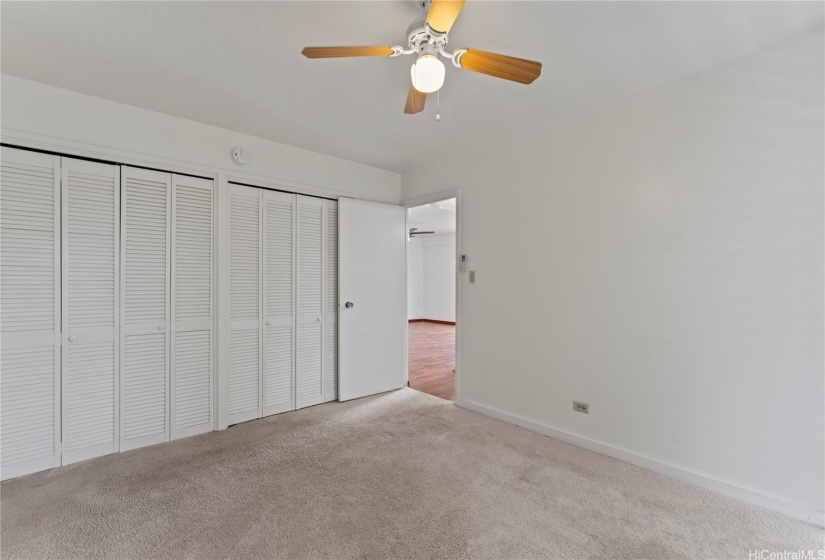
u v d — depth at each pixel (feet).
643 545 5.33
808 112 5.77
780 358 6.07
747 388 6.38
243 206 9.84
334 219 11.70
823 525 5.67
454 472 7.34
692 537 5.49
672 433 7.20
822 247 5.70
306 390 11.09
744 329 6.41
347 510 6.12
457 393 11.21
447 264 31.96
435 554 5.17
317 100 7.86
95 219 7.84
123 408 8.20
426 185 12.27
